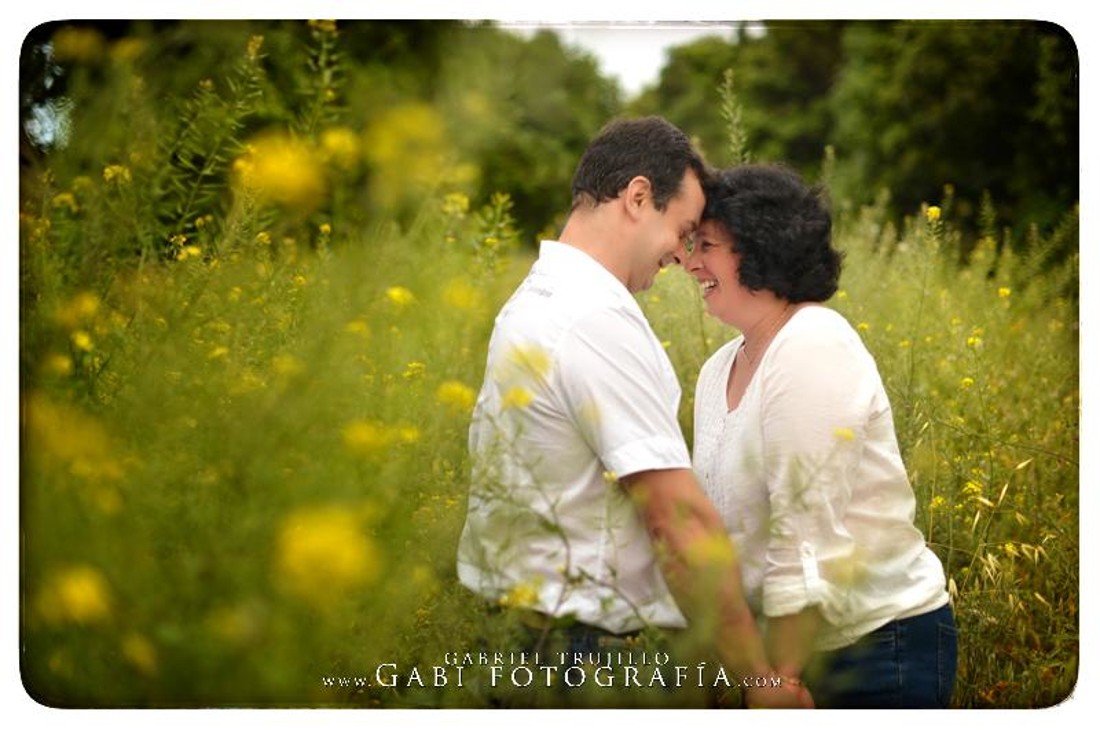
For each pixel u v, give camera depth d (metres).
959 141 8.21
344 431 1.88
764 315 2.38
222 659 1.62
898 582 2.25
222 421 1.86
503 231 3.72
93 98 2.65
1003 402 3.59
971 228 7.59
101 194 2.52
